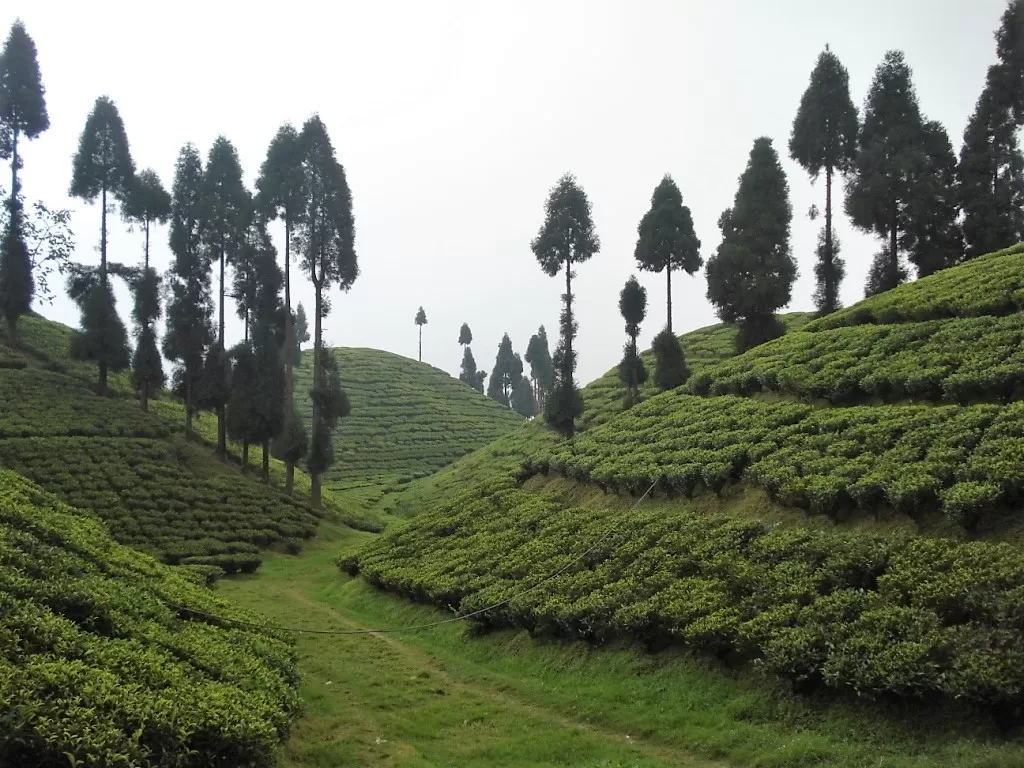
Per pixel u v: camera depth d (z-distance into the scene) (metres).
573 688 15.01
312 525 39.69
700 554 16.72
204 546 32.69
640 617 15.02
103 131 47.81
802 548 15.05
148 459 40.31
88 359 46.88
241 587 28.92
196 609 15.86
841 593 12.97
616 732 12.93
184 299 46.47
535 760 11.83
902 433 18.25
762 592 14.16
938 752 9.84
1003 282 25.31
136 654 10.64
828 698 11.66
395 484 64.12
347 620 23.56
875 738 10.57
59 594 11.30
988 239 39.72
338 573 31.03
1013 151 40.41
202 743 9.34
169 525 34.56
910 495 14.94
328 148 44.38
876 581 13.24
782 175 42.03
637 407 33.12
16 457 36.50
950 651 10.57
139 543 31.81
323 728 13.15
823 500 16.75
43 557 13.09
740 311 41.78
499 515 27.08
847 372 23.27
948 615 11.55
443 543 26.38
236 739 9.55
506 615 18.39
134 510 34.66
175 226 47.19
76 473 36.50
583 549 20.03
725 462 21.16
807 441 20.11
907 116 41.09
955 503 13.97
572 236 42.03
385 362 111.50
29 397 43.41
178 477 39.56
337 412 43.91
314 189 43.97
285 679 13.73
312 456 43.88
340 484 63.22
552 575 19.33
